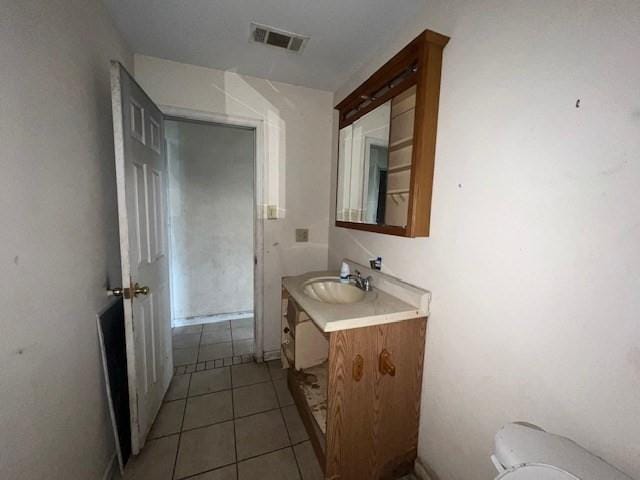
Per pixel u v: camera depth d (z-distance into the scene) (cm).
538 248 77
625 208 60
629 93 58
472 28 95
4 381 64
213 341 243
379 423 117
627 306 60
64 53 89
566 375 71
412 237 116
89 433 102
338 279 169
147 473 121
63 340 87
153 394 146
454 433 107
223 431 145
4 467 64
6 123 65
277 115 197
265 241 206
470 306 99
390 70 123
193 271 274
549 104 73
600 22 62
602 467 57
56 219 84
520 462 60
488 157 91
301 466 125
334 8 123
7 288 65
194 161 263
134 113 123
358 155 165
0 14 64
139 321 126
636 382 59
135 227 123
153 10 125
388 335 113
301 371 165
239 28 138
